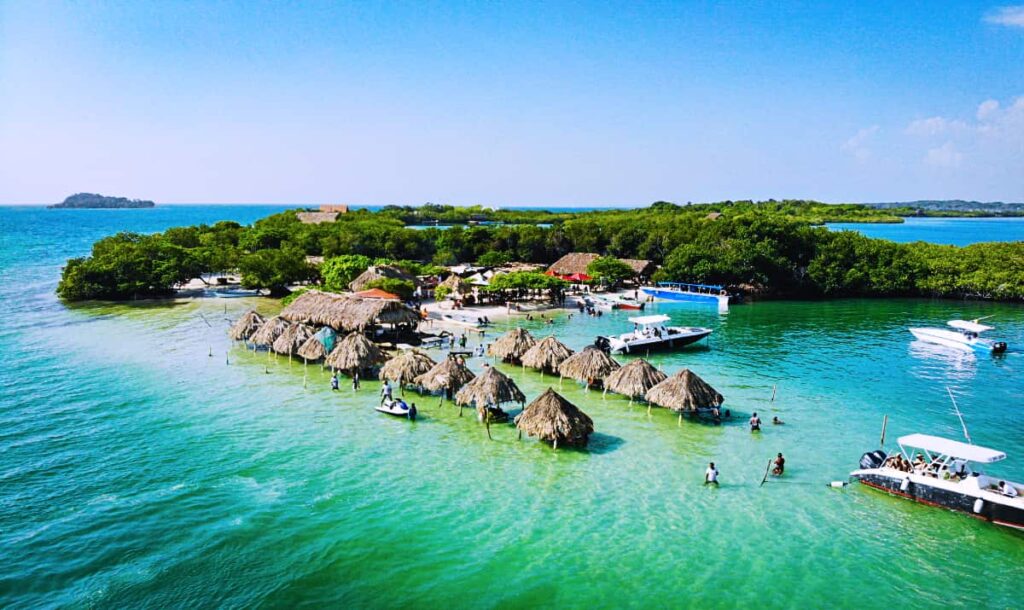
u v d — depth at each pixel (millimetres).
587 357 41562
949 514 25016
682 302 84125
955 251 90875
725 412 37250
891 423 35844
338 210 193375
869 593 20078
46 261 120562
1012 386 43688
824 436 33625
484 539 22859
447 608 19047
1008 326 67062
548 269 104125
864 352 54344
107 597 19141
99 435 32094
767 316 73500
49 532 22594
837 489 27266
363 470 28500
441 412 36844
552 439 32000
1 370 44000
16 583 19641
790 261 92188
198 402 37781
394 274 79250
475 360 50281
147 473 27688
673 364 49656
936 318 71812
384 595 19609
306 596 19484
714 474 27609
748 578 20719
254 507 24781
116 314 67625
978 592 20250
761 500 26188
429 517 24359
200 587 19750
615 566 21297
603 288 94438
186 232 112688
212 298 80438
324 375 44594
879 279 88562
